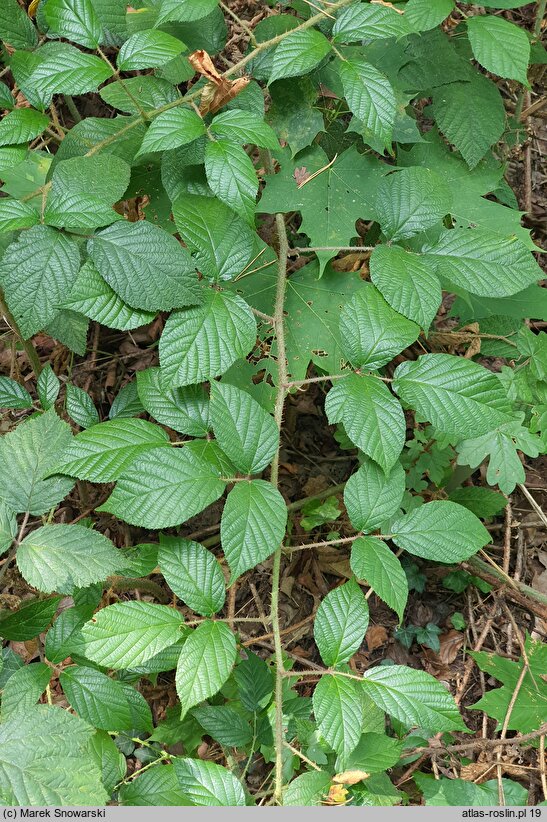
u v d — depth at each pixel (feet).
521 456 4.87
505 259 3.31
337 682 3.04
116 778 3.19
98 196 3.19
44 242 3.10
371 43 3.74
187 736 3.77
